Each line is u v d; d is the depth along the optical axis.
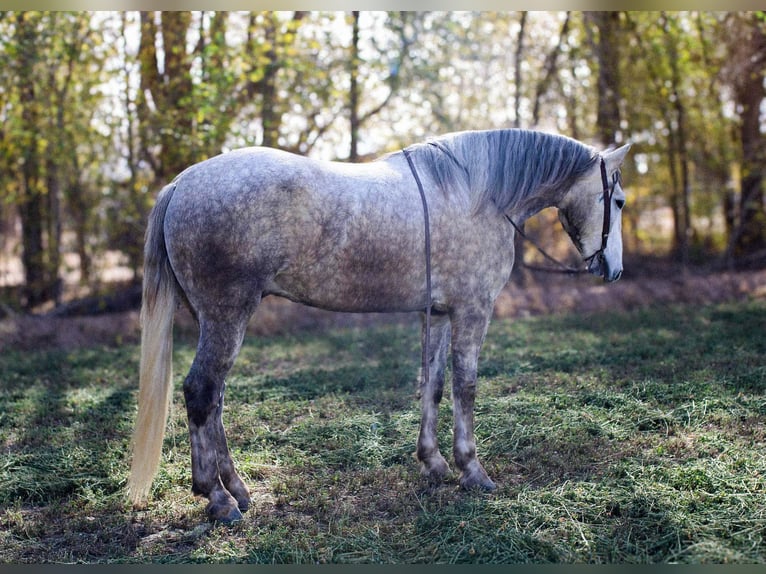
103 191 10.42
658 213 14.02
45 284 10.99
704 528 3.19
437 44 12.39
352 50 10.60
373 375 6.32
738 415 4.64
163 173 10.20
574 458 4.07
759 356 6.13
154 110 9.84
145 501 3.70
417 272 3.63
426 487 3.88
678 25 12.02
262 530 3.38
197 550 3.19
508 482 3.88
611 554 3.03
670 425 4.61
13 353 7.94
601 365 6.27
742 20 11.79
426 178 3.68
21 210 11.05
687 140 12.93
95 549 3.23
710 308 9.10
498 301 10.03
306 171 3.40
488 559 3.05
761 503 3.38
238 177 3.32
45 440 4.73
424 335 4.07
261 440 4.71
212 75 9.22
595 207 4.08
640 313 8.96
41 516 3.59
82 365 7.25
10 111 9.64
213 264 3.31
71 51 9.62
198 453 3.44
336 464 4.28
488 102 13.21
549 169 3.90
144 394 3.36
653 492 3.55
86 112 10.05
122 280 11.23
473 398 3.85
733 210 13.22
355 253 3.46
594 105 13.23
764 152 12.48
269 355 7.48
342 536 3.29
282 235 3.34
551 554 3.07
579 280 11.66
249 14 9.77
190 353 7.71
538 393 5.48
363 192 3.48
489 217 3.80
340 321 9.34
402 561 3.06
